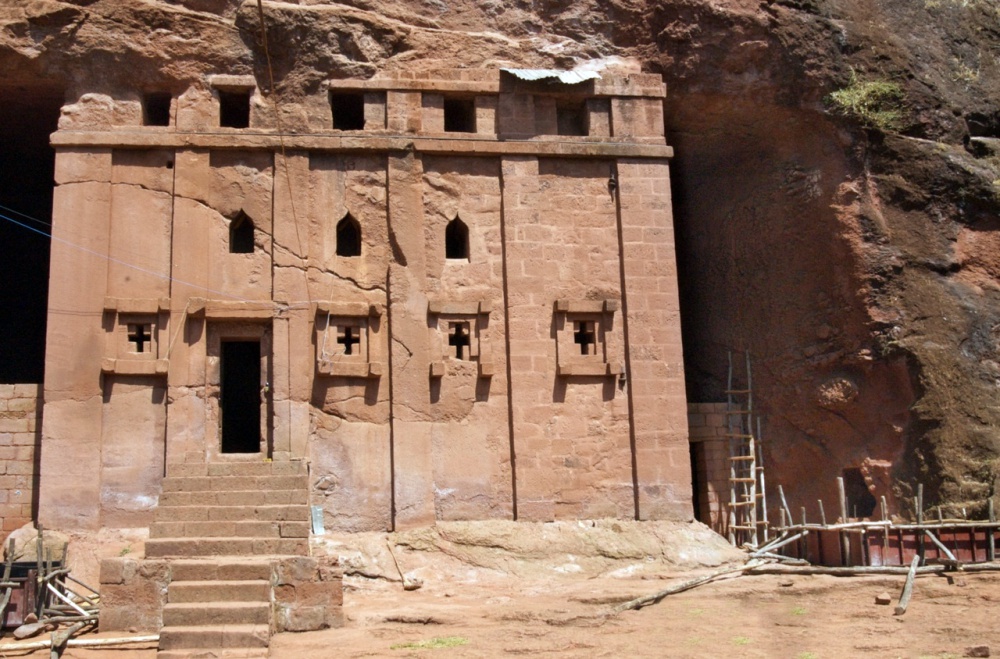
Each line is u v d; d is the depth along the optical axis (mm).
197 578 13133
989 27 21844
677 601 14750
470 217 18547
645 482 18078
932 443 18500
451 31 19156
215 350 17328
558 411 18109
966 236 19969
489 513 17562
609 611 13875
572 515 17781
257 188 17891
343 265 17906
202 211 17609
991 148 20703
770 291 20594
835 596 14844
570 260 18703
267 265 17641
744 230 21156
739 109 19969
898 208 19688
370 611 13945
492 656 11875
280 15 18047
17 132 19859
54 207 17203
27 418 17000
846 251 19266
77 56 17562
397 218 18141
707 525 19703
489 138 18719
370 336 17750
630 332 18547
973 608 14023
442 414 17750
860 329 19109
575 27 19688
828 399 19406
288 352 17344
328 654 11875
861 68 19844
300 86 18250
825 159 19703
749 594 14859
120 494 16656
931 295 19250
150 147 17641
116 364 16906
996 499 17812
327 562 13383
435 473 17516
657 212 19156
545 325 18344
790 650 12117
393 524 17156
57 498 16422
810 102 19609
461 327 18156
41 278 23047
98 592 14836
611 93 19328
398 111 18516
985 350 19219
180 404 16953
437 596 15375
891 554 16000
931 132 20266
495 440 17844
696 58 19547
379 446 17438
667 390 18516
